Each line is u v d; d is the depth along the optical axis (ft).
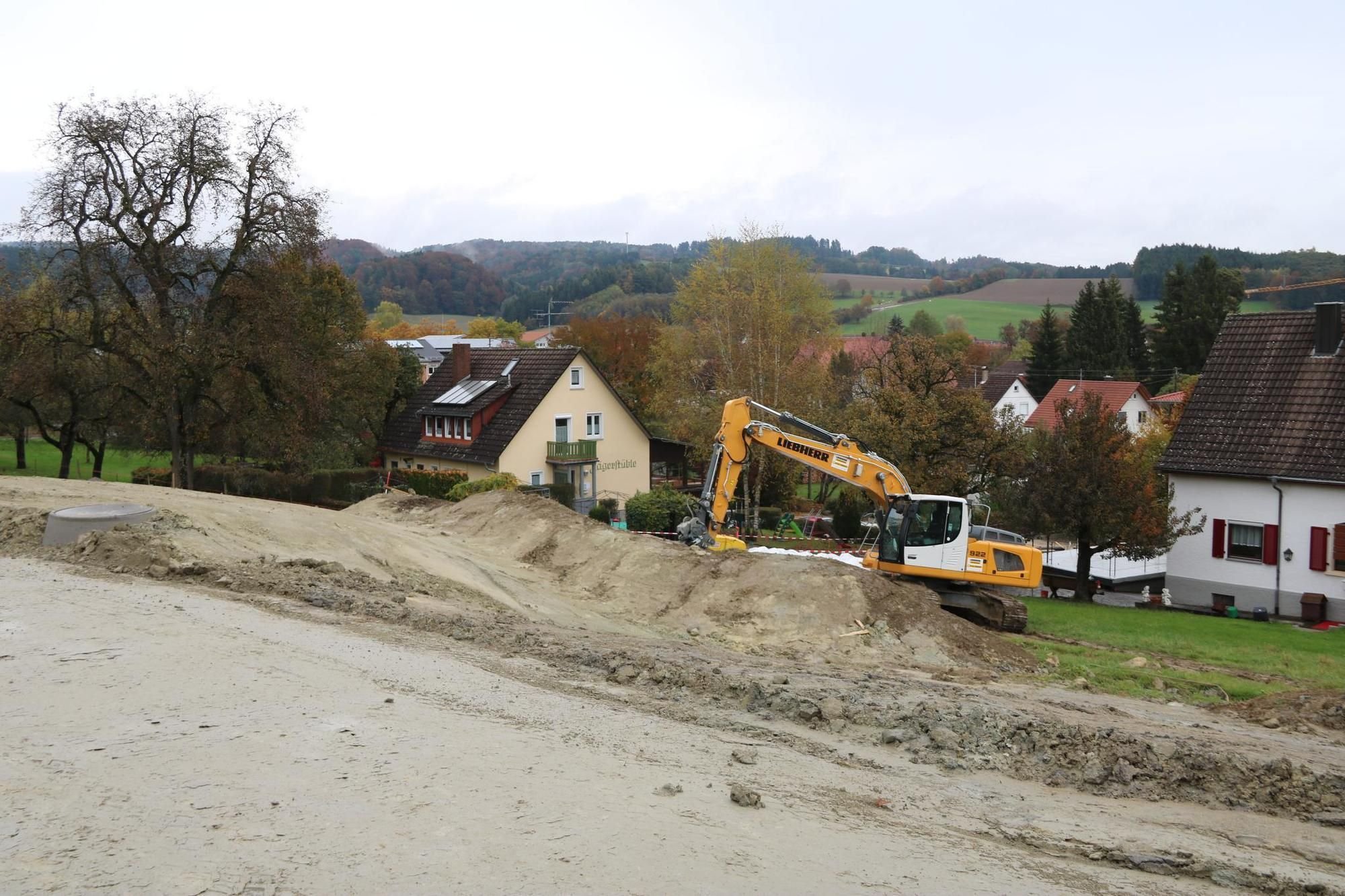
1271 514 85.10
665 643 50.44
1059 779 32.04
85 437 133.59
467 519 84.74
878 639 56.49
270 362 107.04
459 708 31.60
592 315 370.53
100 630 36.47
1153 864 25.68
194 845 20.49
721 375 143.02
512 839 22.08
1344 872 26.45
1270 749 37.19
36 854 19.60
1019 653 57.47
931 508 66.18
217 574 47.55
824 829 25.07
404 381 166.61
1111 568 102.68
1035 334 285.02
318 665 34.63
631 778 26.96
